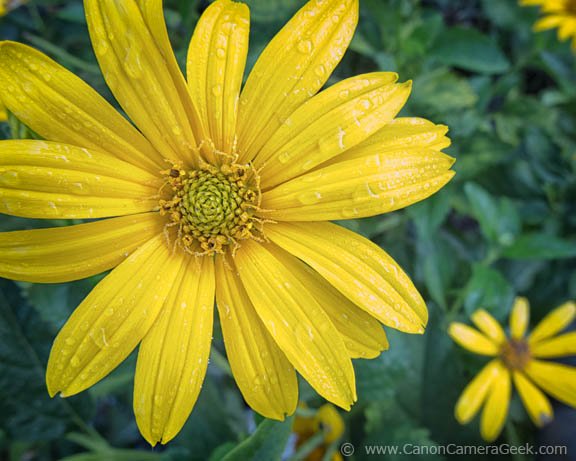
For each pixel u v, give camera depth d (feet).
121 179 0.31
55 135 0.30
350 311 0.32
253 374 0.32
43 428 0.42
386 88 0.31
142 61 0.30
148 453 0.45
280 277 0.32
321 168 0.32
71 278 0.30
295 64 0.31
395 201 0.31
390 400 0.51
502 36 0.78
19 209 0.29
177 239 0.33
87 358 0.29
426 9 0.64
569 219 0.68
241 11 0.31
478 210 0.57
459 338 0.52
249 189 0.33
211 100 0.32
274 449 0.34
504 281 0.55
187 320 0.31
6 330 0.40
